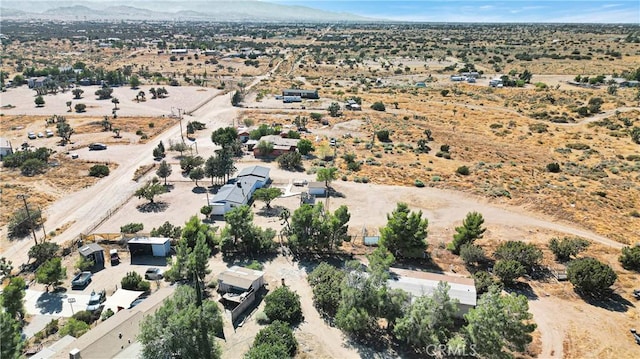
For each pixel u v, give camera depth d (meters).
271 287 48.09
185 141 109.50
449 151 101.75
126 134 115.50
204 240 49.00
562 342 39.72
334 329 41.56
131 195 74.69
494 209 69.38
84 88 182.00
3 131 116.88
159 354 32.59
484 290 46.31
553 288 47.97
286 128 117.94
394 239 52.81
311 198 70.75
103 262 53.56
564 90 168.88
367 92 175.12
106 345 34.94
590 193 75.25
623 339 40.09
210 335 34.47
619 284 48.41
